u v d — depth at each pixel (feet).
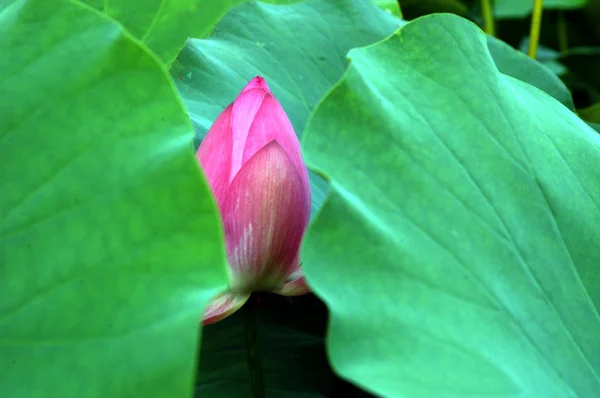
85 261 2.58
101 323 2.55
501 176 2.92
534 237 2.89
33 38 2.70
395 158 2.83
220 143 2.99
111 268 2.58
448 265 2.76
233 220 2.96
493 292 2.78
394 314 2.66
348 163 2.79
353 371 2.58
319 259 2.68
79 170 2.62
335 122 2.81
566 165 3.04
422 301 2.70
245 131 3.00
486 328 2.72
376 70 2.93
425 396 2.56
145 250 2.58
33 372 2.53
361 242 2.71
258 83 3.06
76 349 2.54
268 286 3.02
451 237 2.80
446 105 2.95
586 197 3.02
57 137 2.64
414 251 2.75
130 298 2.56
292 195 2.97
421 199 2.81
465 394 2.60
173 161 2.63
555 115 3.18
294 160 3.02
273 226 2.96
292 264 3.01
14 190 2.61
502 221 2.87
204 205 2.60
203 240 2.59
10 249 2.59
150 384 2.52
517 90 3.15
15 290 2.57
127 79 2.67
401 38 3.01
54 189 2.61
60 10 2.71
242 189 2.95
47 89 2.67
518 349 2.74
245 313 3.07
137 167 2.62
